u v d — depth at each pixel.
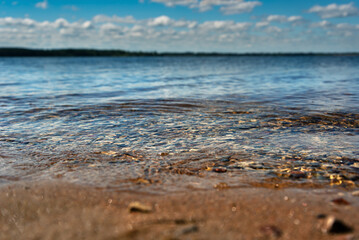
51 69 33.47
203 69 33.78
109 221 2.47
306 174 3.54
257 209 2.69
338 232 2.26
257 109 7.73
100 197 2.97
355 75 21.11
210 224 2.42
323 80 16.83
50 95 10.60
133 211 2.65
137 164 3.93
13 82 16.00
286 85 14.06
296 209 2.68
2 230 2.35
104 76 21.73
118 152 4.43
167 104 8.62
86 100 9.45
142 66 45.03
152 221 2.47
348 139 5.01
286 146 4.64
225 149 4.52
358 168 3.71
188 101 9.14
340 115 6.87
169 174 3.58
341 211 2.62
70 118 6.80
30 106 8.30
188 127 5.89
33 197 2.97
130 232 2.28
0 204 2.81
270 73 24.58
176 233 2.25
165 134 5.39
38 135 5.38
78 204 2.81
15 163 3.98
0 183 3.32
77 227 2.37
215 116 6.92
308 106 8.09
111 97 10.14
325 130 5.62
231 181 3.37
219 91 11.73
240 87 13.30
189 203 2.83
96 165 3.90
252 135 5.29
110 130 5.71
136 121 6.46
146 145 4.76
